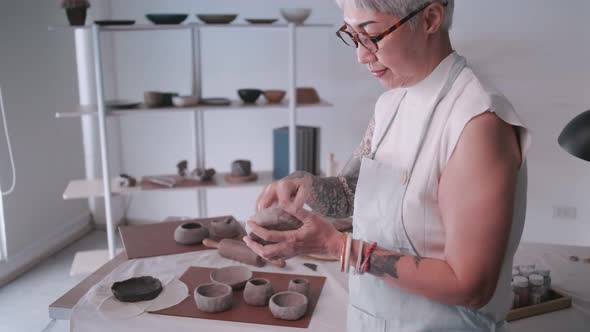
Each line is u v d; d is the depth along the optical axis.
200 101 3.38
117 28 3.00
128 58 4.07
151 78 4.08
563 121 3.49
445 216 0.89
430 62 0.95
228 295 1.41
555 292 1.58
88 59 4.06
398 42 0.89
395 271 0.89
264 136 4.07
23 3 3.51
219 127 4.09
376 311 1.07
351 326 1.14
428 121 0.95
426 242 0.97
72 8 3.01
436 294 0.86
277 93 3.37
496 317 1.01
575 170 3.51
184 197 4.27
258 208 1.24
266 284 1.45
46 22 3.75
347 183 1.22
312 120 3.96
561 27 3.38
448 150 0.90
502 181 0.83
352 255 0.93
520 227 0.96
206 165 4.17
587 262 1.88
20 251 3.53
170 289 1.52
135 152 4.22
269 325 1.34
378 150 1.09
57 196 3.94
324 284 1.57
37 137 3.70
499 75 3.52
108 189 3.18
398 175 1.00
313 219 0.95
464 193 0.85
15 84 3.47
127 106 3.17
